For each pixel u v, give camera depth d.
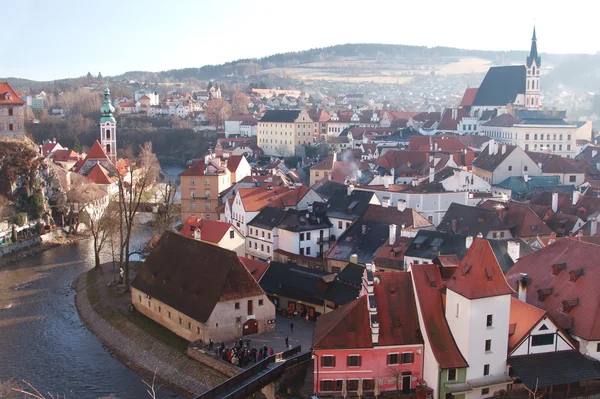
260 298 107.81
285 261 142.38
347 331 81.81
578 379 76.00
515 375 77.94
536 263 92.56
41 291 143.25
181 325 109.94
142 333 112.69
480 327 77.56
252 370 88.25
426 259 111.19
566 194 160.00
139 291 122.31
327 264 130.50
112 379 99.19
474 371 78.25
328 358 81.12
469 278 78.12
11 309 131.00
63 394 93.75
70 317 126.81
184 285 112.62
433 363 78.75
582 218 144.75
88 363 104.94
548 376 76.25
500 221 131.50
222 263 108.69
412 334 81.88
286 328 111.00
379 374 81.56
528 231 133.50
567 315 82.19
